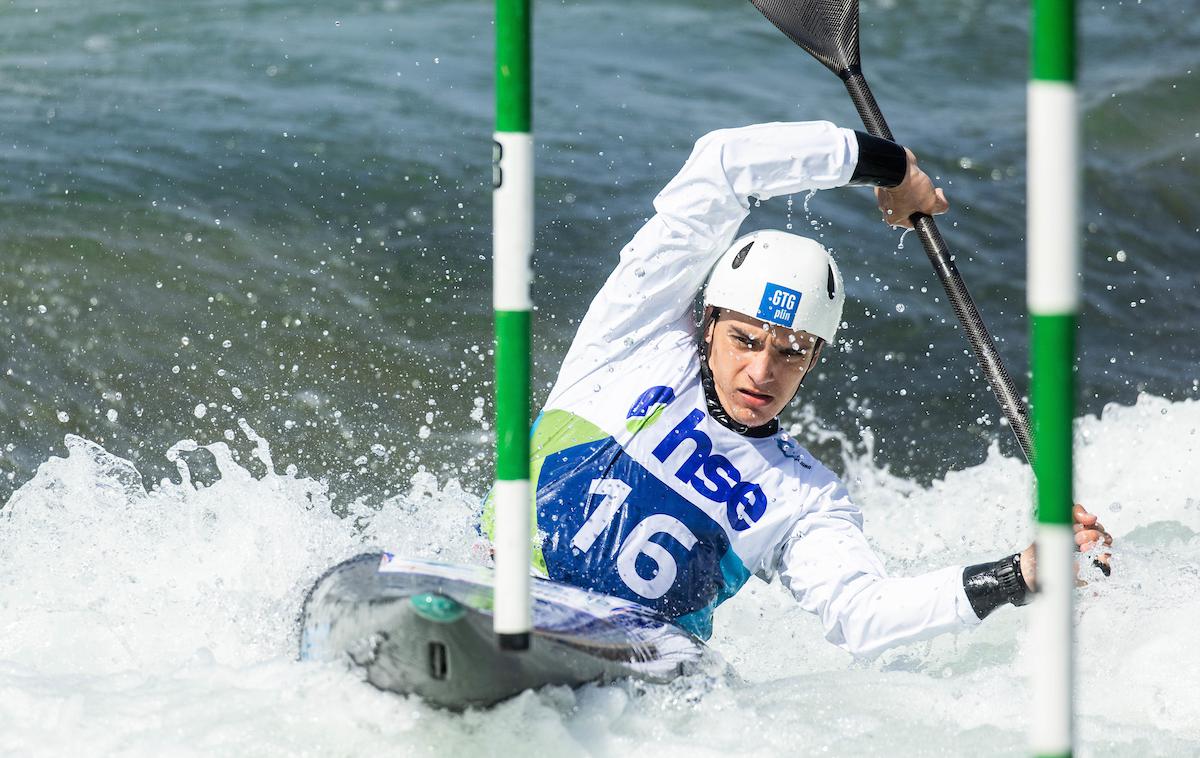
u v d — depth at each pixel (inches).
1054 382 255.6
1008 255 1087.6
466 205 1050.1
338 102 1238.3
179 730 376.5
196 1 1603.1
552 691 391.5
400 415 817.5
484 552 502.3
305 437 788.6
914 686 443.5
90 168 1031.0
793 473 481.7
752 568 479.5
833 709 421.4
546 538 467.2
